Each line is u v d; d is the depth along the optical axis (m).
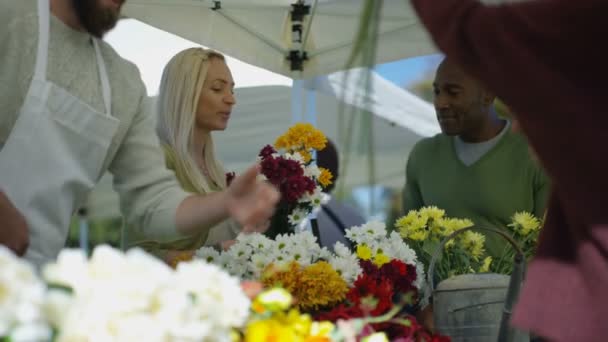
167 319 0.95
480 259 2.69
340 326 1.22
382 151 5.59
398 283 2.29
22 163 1.89
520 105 1.27
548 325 1.27
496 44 1.27
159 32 4.62
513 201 3.00
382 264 2.37
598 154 1.22
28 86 1.93
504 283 2.05
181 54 3.07
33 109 1.90
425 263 2.57
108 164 2.09
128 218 2.12
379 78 5.16
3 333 0.88
